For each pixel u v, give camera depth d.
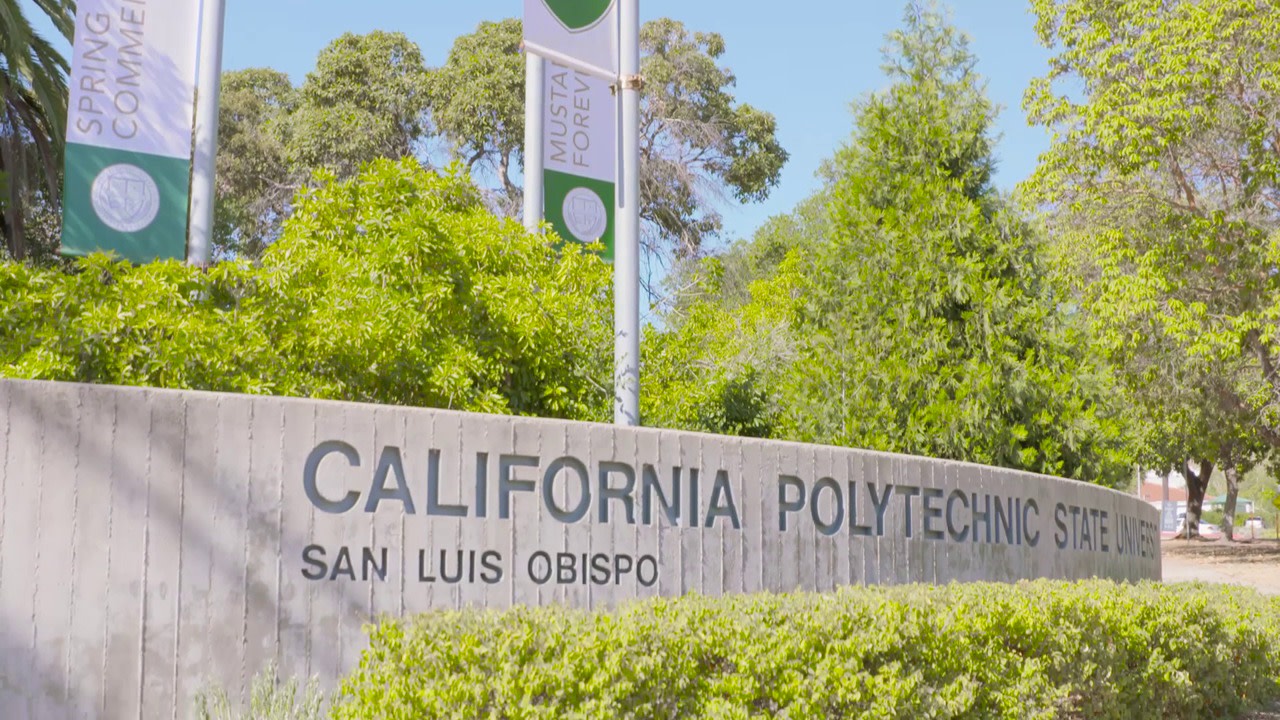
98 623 5.11
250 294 7.46
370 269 8.10
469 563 5.92
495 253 9.04
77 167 7.60
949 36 12.56
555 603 5.46
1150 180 24.78
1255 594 10.11
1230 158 24.41
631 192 8.31
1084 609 7.02
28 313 6.54
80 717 5.03
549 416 8.85
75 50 7.67
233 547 5.40
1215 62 21.61
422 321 7.88
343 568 5.62
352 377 7.67
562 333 8.88
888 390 11.20
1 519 5.00
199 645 5.28
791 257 27.53
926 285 11.38
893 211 11.77
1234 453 40.88
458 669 4.50
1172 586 9.00
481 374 8.02
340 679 5.50
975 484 8.56
